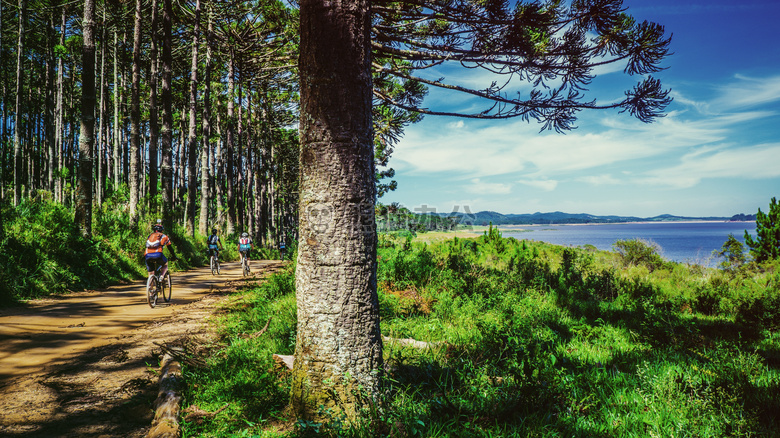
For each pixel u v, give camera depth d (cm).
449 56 812
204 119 2803
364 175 384
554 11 789
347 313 368
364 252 379
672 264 1825
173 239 1981
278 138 4375
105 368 508
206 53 2866
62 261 1135
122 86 3709
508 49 801
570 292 1120
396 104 922
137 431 356
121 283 1288
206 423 368
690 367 501
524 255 1978
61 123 3584
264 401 405
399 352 487
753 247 1530
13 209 1258
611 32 737
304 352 375
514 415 370
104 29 2912
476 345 579
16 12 2858
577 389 431
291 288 1086
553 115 829
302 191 388
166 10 2123
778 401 388
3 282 880
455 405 379
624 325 796
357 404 353
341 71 371
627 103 774
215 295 1134
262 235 4253
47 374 485
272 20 1309
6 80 4050
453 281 1072
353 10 377
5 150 4225
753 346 644
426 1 748
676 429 345
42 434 344
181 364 494
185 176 4553
